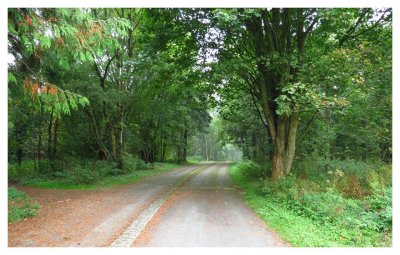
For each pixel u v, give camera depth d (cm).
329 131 2106
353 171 1644
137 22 2294
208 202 1289
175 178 2331
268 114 1642
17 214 994
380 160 2028
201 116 4422
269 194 1345
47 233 831
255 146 3181
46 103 805
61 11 755
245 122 2728
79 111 2484
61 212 1095
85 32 793
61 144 2772
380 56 1301
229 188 1745
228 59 1477
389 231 847
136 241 765
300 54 1405
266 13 1479
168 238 790
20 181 2044
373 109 1487
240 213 1084
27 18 705
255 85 1698
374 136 1698
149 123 3488
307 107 1293
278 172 1582
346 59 1280
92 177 1936
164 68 1656
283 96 1206
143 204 1245
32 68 1007
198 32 1478
